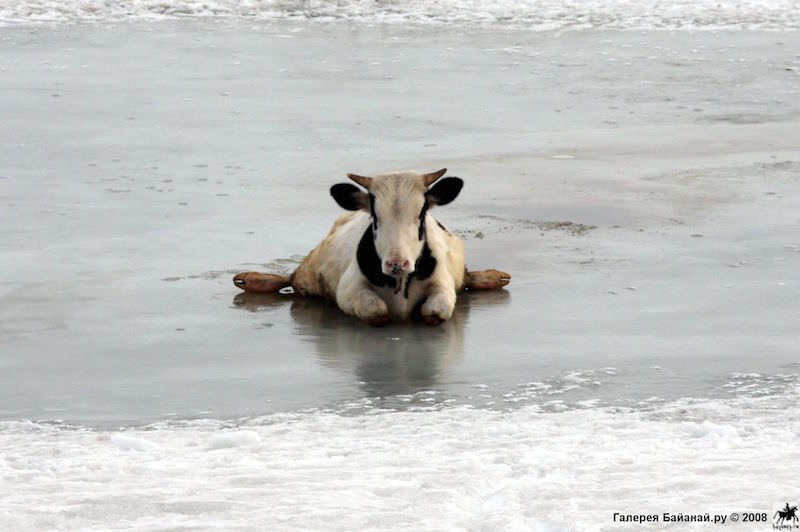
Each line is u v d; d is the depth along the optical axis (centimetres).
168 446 2383
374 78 7856
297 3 11056
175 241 4294
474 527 1728
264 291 3769
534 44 9256
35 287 3769
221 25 10125
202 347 3262
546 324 3441
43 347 3250
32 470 2161
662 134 6197
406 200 3416
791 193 4975
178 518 1789
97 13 10519
